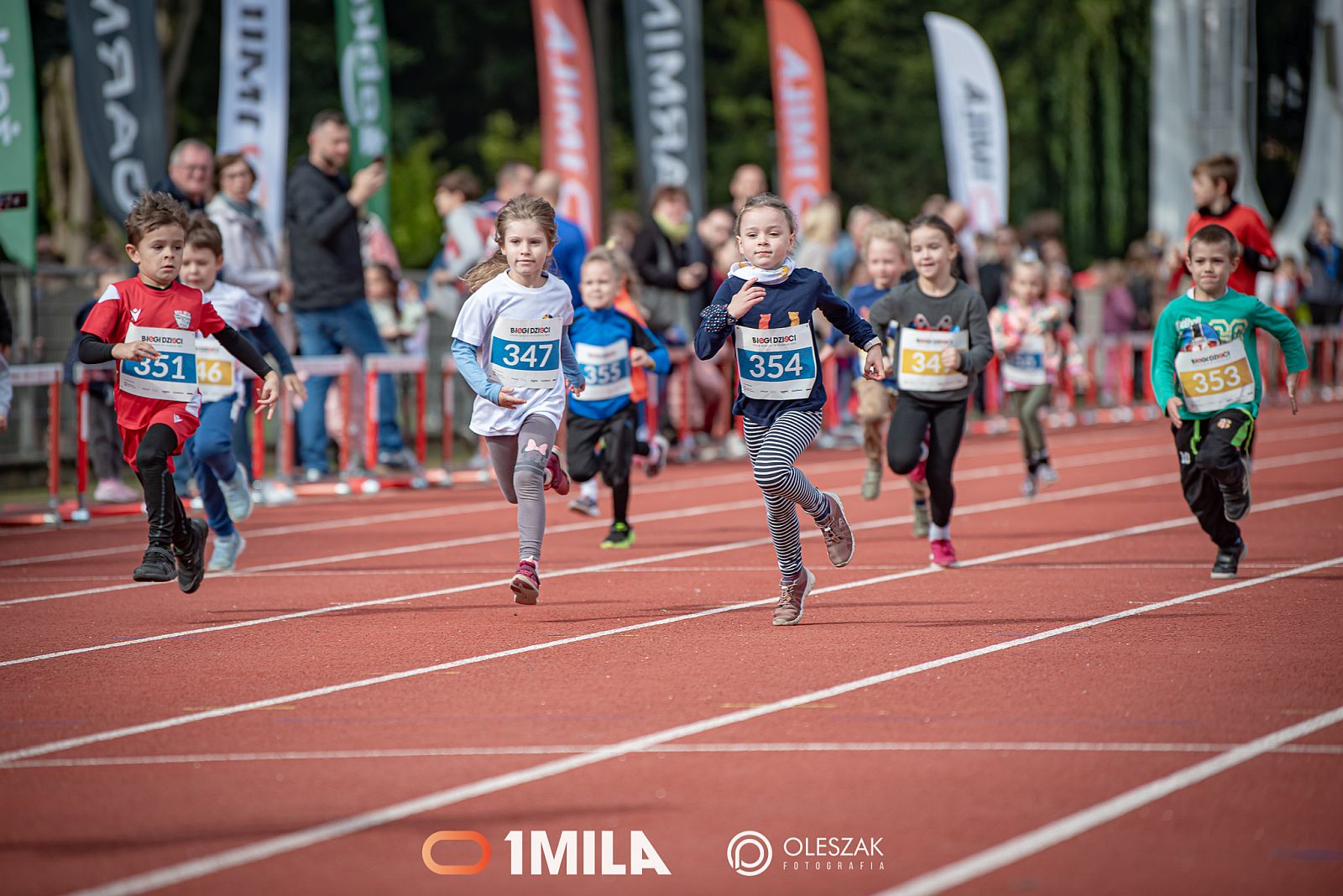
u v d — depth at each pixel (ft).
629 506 126.62
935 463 89.35
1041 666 63.36
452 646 69.41
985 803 45.27
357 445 137.08
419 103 395.34
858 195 423.64
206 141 339.36
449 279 145.79
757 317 71.00
